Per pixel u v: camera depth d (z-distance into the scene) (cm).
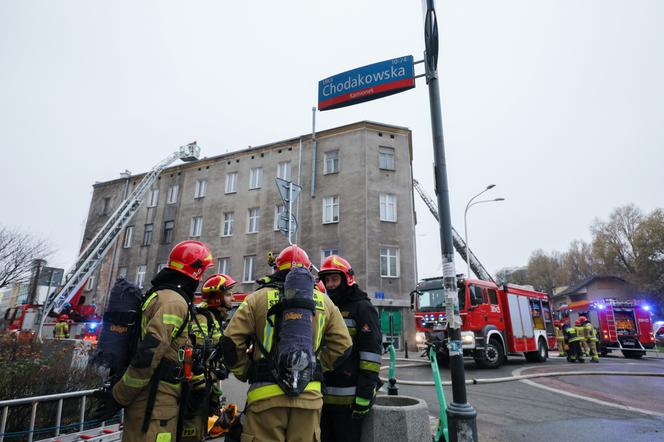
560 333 1878
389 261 1989
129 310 244
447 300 445
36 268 1831
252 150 2480
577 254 6325
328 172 2184
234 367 235
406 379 953
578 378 977
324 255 2044
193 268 271
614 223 4556
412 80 570
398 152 2180
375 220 2011
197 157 2975
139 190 2595
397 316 1900
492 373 1044
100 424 454
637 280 4031
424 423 344
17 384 423
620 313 2052
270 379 224
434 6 541
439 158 502
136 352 225
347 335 263
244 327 238
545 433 519
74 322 1759
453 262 460
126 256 2711
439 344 1105
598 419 588
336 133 2222
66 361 596
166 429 234
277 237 2217
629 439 495
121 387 223
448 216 478
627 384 912
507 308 1283
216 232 2439
